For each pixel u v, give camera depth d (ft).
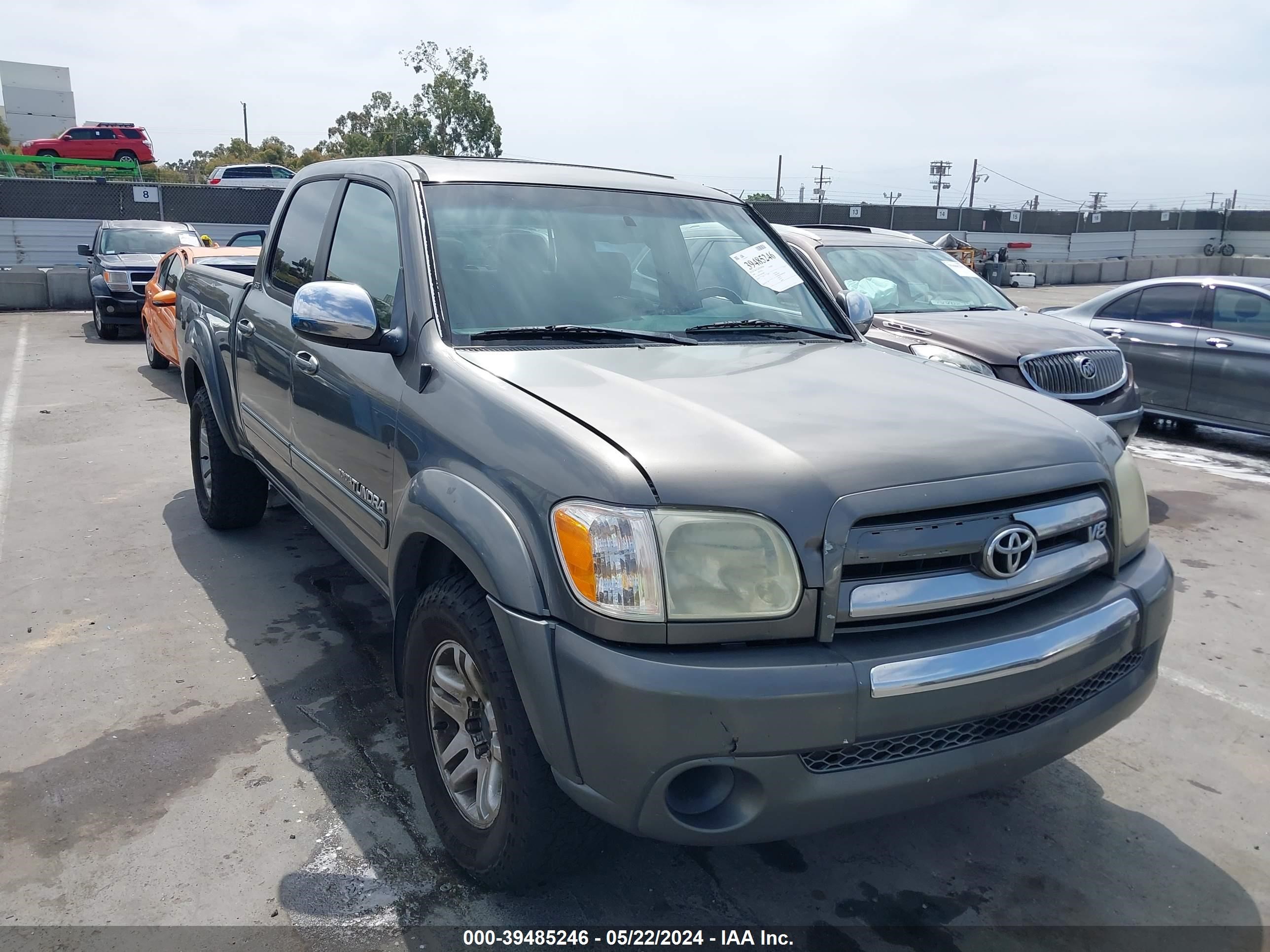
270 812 9.58
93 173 110.01
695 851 9.27
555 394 8.01
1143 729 11.91
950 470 7.30
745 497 6.81
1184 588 16.63
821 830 7.07
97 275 47.24
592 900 8.50
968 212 122.31
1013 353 20.45
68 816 9.42
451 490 7.95
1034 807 10.20
